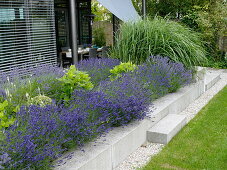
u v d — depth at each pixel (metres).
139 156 4.21
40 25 7.86
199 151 4.34
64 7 13.82
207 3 14.11
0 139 2.82
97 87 5.26
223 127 5.38
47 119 3.31
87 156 3.33
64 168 3.04
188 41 7.28
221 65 12.84
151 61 6.74
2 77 5.23
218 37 13.80
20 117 3.41
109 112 4.20
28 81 5.10
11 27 7.18
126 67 5.99
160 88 5.93
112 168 3.77
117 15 9.73
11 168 2.60
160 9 16.83
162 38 7.11
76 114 3.52
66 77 4.75
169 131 4.68
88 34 15.34
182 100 6.41
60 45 13.71
